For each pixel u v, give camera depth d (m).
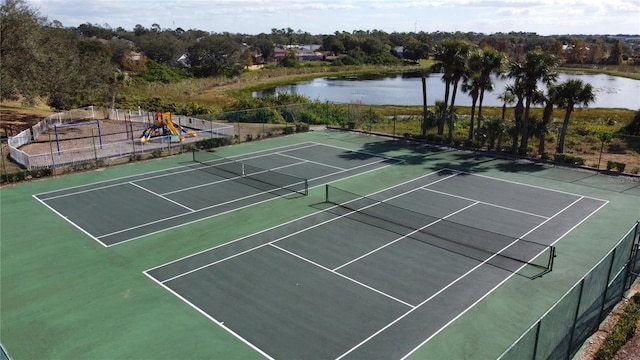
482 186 27.59
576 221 22.25
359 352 12.85
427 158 34.06
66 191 26.25
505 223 22.03
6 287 16.25
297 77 116.06
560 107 32.72
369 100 80.44
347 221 22.06
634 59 162.38
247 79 108.62
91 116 50.38
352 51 152.00
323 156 34.56
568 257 18.53
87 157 32.25
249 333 13.69
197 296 15.68
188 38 172.50
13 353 12.83
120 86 57.41
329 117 48.50
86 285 16.38
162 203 24.41
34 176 28.36
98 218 22.39
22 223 21.73
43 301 15.41
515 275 17.08
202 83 96.00
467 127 45.69
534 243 19.20
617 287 15.04
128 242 19.77
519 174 30.03
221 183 27.80
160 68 100.44
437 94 89.19
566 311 11.48
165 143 36.66
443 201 25.00
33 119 47.75
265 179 28.59
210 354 12.77
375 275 17.06
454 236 20.44
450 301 15.40
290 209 23.58
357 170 30.86
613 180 28.75
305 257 18.44
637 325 13.75
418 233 20.75
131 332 13.76
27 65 39.38
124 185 27.34
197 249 19.14
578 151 35.97
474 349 13.01
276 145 38.06
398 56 165.50
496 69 35.16
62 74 42.94
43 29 45.19
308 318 14.42
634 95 88.50
